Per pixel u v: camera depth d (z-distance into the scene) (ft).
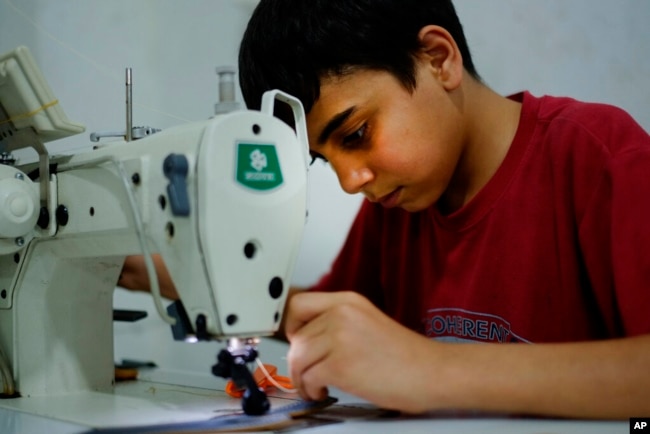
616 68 5.17
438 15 3.51
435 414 2.66
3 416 2.91
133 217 2.77
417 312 4.46
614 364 2.48
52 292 3.41
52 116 3.20
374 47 3.11
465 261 4.00
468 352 2.59
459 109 3.55
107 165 2.91
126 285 4.55
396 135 3.20
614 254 3.08
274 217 2.59
